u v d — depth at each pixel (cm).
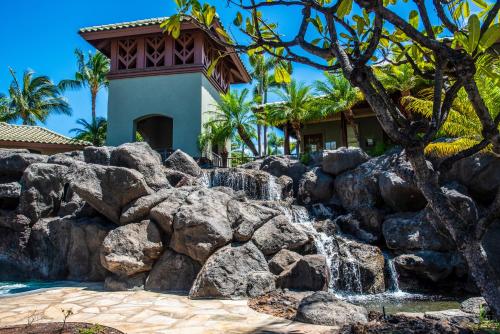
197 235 867
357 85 373
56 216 1232
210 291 765
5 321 586
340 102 2164
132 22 2070
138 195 1002
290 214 1241
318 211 1362
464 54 320
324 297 619
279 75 502
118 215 1013
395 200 1160
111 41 2109
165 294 811
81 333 493
